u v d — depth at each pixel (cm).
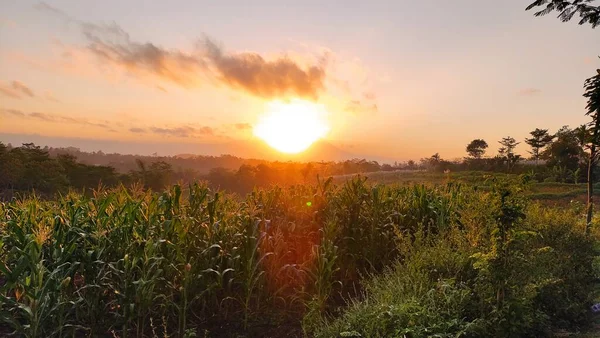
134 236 438
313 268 513
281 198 660
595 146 885
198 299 474
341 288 584
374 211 643
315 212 631
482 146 7894
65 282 360
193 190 501
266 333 443
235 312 484
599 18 734
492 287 413
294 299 501
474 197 593
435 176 3422
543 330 430
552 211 704
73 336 379
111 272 412
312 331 436
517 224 444
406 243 540
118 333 412
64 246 397
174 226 444
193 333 394
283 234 601
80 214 432
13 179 4503
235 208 594
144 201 505
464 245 482
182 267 446
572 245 598
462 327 377
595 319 476
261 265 504
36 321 343
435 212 718
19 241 398
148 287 395
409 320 379
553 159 5172
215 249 486
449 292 417
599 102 812
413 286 444
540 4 746
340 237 615
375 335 371
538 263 462
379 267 648
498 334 387
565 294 504
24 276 355
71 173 5628
